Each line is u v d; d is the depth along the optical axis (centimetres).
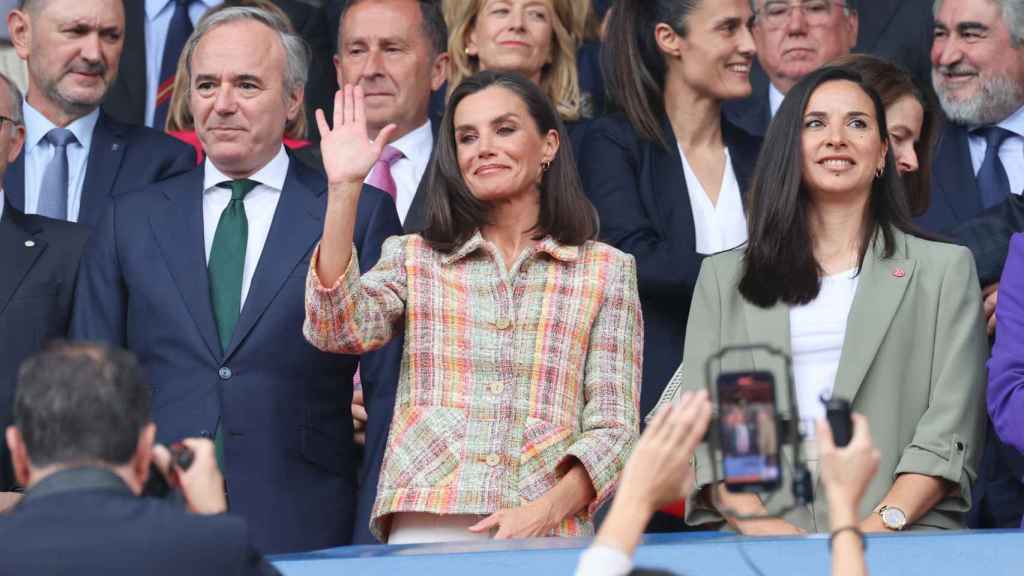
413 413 1809
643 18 2367
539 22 2545
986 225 2253
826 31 2644
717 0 2331
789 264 1919
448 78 2584
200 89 2091
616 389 1828
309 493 1972
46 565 1084
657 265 2195
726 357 1914
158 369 2000
